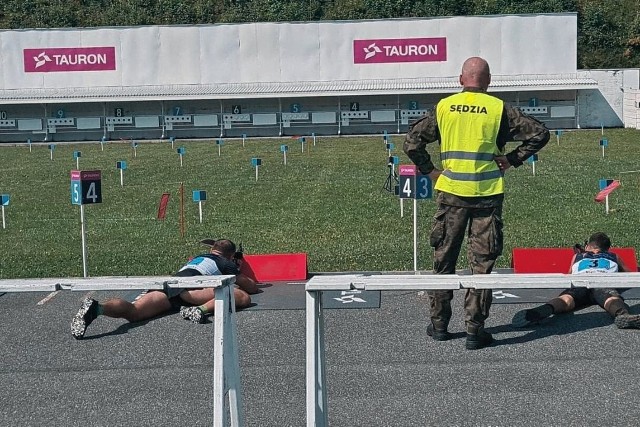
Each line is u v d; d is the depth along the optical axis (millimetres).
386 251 24906
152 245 27109
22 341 16328
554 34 87625
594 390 12836
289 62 89375
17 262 24672
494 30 87938
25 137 91875
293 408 12500
